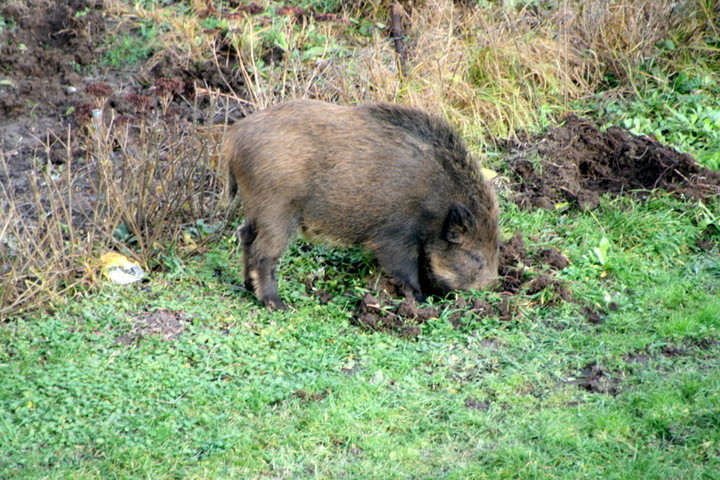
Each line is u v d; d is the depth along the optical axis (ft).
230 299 34.76
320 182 32.65
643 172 43.98
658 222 39.37
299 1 55.93
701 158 45.14
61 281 34.58
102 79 49.32
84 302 33.81
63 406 27.73
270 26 51.52
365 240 34.09
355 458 25.71
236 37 50.24
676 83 52.49
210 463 25.38
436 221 33.81
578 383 29.14
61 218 38.37
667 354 30.66
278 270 36.99
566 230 39.81
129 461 25.29
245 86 48.14
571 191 42.68
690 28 55.83
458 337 32.14
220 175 39.68
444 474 24.90
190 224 39.17
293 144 32.32
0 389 28.48
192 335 32.01
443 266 34.71
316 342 31.68
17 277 33.19
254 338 31.86
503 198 42.50
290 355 30.94
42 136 44.62
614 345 31.19
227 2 55.77
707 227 39.65
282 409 27.94
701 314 32.53
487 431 26.76
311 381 29.27
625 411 27.17
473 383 29.25
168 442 26.30
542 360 30.50
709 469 24.25
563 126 48.62
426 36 49.52
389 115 33.32
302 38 50.65
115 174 39.19
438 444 26.30
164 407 27.94
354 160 32.50
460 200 33.83
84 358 30.32
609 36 54.08
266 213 32.86
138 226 37.14
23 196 39.60
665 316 33.06
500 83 49.14
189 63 49.98
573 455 25.32
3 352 30.63
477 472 24.76
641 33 54.13
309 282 36.19
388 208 33.09
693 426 26.25
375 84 46.47
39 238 34.96
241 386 29.01
